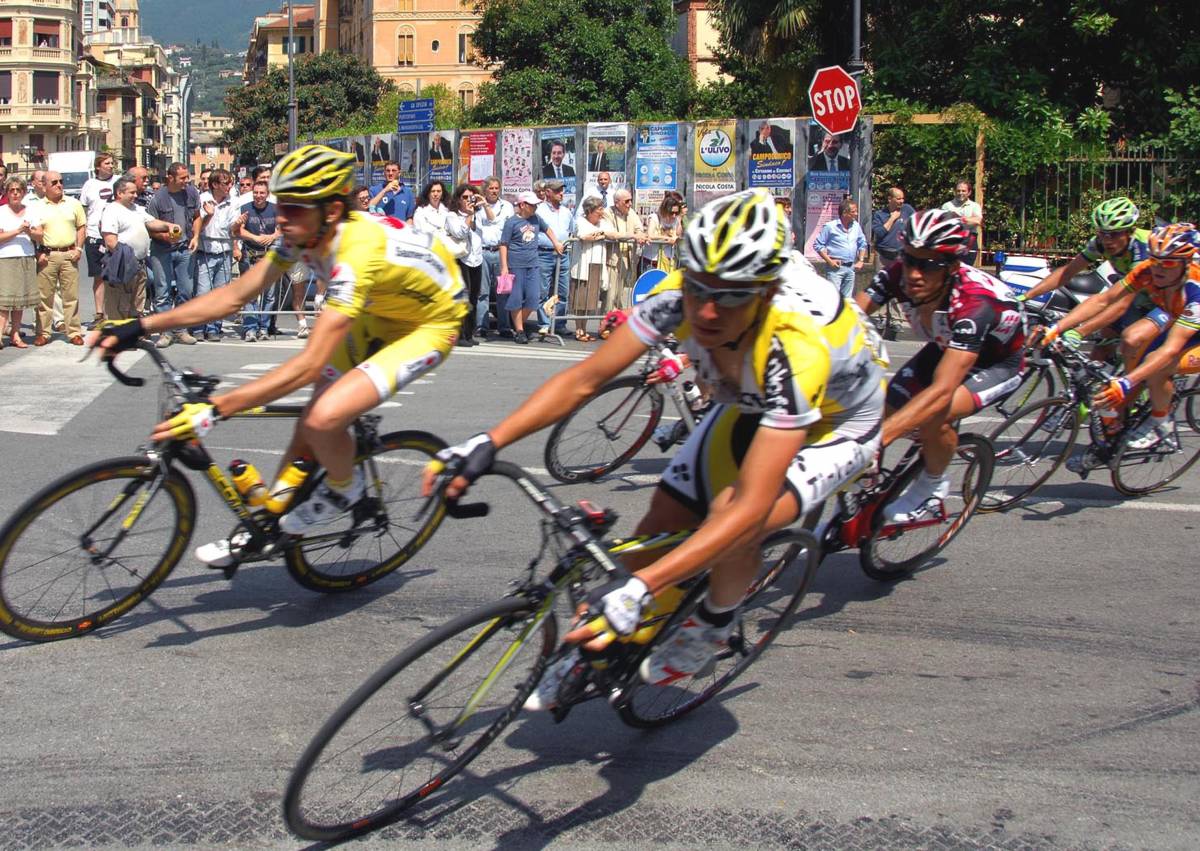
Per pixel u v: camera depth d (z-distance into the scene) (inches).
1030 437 230.2
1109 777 129.0
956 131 548.4
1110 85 621.6
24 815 116.7
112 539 161.2
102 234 411.5
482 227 468.4
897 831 117.8
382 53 2544.3
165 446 159.6
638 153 571.8
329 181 147.5
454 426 292.2
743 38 715.4
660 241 471.2
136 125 3964.1
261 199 455.8
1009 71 588.7
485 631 116.0
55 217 415.5
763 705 145.4
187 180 444.5
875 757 132.6
